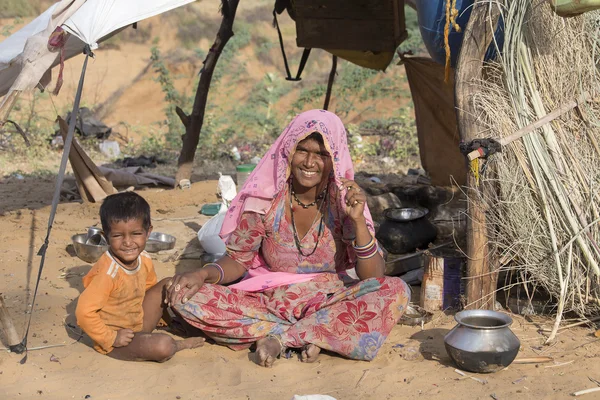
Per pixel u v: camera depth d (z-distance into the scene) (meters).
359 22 7.65
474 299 4.52
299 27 7.94
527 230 4.42
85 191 7.99
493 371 3.79
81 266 5.73
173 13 21.48
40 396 3.51
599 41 4.64
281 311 4.12
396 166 11.72
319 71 20.55
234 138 15.93
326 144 3.96
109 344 3.90
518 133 4.40
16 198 8.60
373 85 18.30
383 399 3.53
